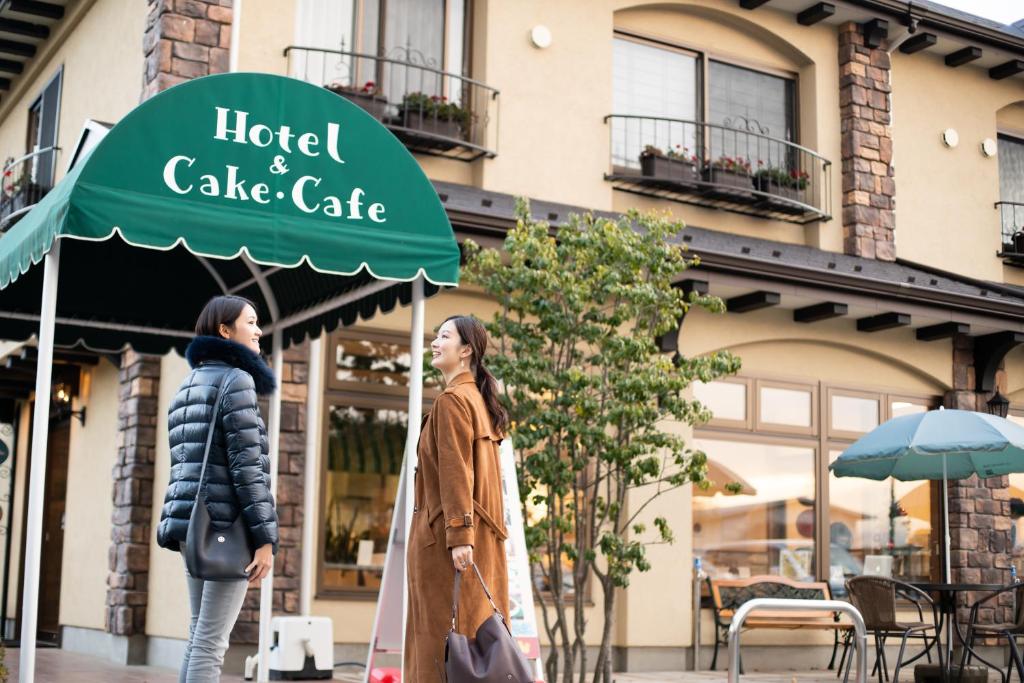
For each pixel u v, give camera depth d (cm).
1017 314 1297
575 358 875
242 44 1017
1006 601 1341
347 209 653
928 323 1290
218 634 467
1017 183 1524
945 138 1434
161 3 968
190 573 466
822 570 1248
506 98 1155
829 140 1345
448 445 470
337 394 1020
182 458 469
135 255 834
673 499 1153
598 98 1207
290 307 865
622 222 902
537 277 841
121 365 1038
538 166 1161
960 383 1362
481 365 503
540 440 891
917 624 966
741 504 1209
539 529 829
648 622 1124
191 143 617
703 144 1284
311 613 977
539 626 1069
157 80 958
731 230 1284
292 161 643
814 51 1352
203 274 873
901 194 1388
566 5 1202
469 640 445
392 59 1067
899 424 1002
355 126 664
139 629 962
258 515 459
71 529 1176
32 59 1358
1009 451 1046
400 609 696
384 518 1028
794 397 1267
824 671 1188
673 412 862
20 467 1375
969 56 1433
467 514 463
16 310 842
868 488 1301
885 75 1377
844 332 1289
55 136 1270
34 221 644
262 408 960
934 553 1330
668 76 1282
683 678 1055
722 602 1161
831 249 1322
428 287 709
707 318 1202
